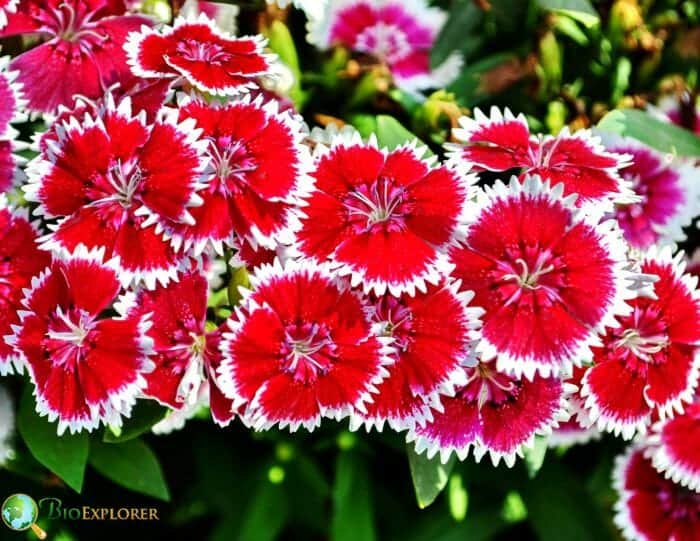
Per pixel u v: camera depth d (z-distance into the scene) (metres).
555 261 0.37
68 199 0.37
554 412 0.38
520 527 0.45
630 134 0.42
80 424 0.37
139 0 0.41
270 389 0.37
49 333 0.37
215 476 0.44
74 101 0.39
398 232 0.37
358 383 0.37
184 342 0.37
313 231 0.37
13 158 0.38
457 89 0.44
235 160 0.37
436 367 0.37
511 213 0.37
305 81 0.43
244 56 0.39
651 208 0.42
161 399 0.37
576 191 0.38
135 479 0.41
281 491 0.43
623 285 0.37
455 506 0.42
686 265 0.42
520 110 0.44
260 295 0.37
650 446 0.41
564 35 0.44
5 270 0.38
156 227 0.37
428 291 0.37
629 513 0.42
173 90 0.38
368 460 0.44
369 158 0.38
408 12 0.44
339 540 0.42
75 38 0.40
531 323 0.37
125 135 0.37
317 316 0.37
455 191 0.37
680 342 0.39
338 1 0.43
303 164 0.37
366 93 0.43
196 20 0.39
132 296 0.37
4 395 0.41
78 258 0.37
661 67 0.45
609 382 0.38
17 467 0.42
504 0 0.44
